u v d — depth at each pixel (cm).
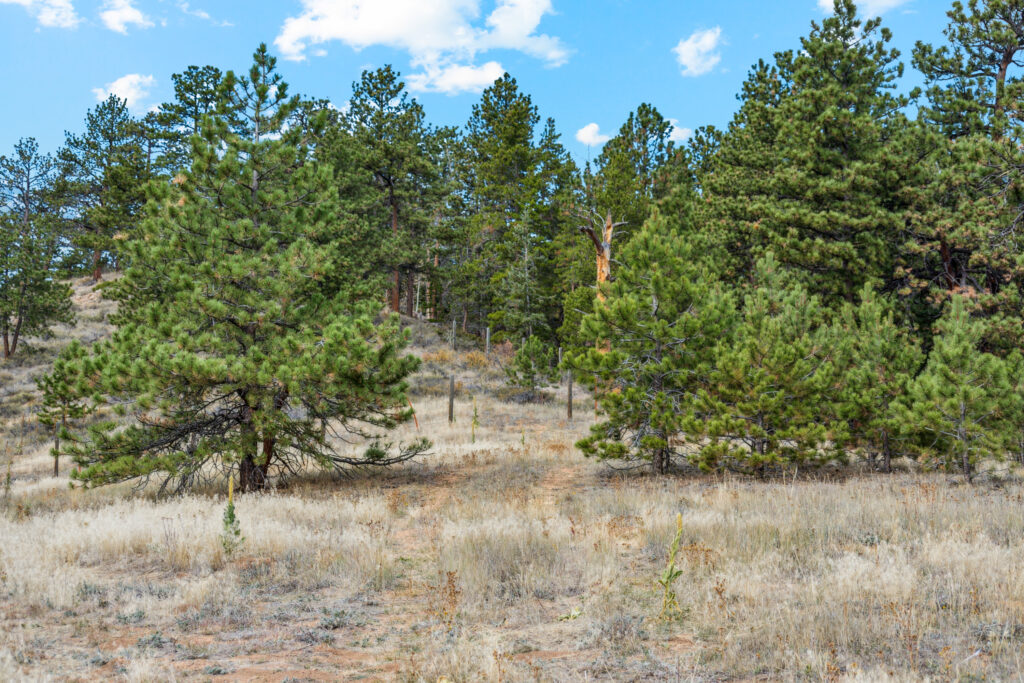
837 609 637
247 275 1552
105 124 5512
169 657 602
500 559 883
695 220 3042
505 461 1888
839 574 735
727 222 2789
